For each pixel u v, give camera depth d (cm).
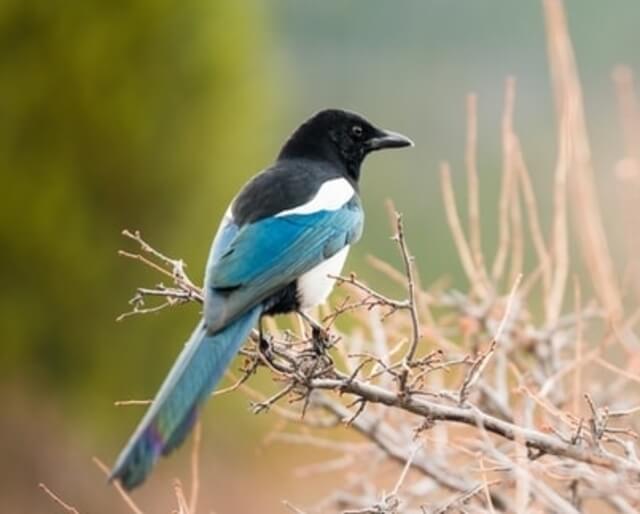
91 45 1839
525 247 1703
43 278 1867
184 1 1869
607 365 730
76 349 1881
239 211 786
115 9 1844
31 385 1884
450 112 2856
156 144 1872
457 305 836
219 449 1845
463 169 2589
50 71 1844
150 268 1881
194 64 1878
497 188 2495
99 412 1886
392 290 1355
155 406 628
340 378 666
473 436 796
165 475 1838
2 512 1844
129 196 1867
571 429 692
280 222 779
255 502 1806
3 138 1839
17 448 1855
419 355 903
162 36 1862
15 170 1847
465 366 807
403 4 3092
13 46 1844
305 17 3147
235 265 746
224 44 1891
